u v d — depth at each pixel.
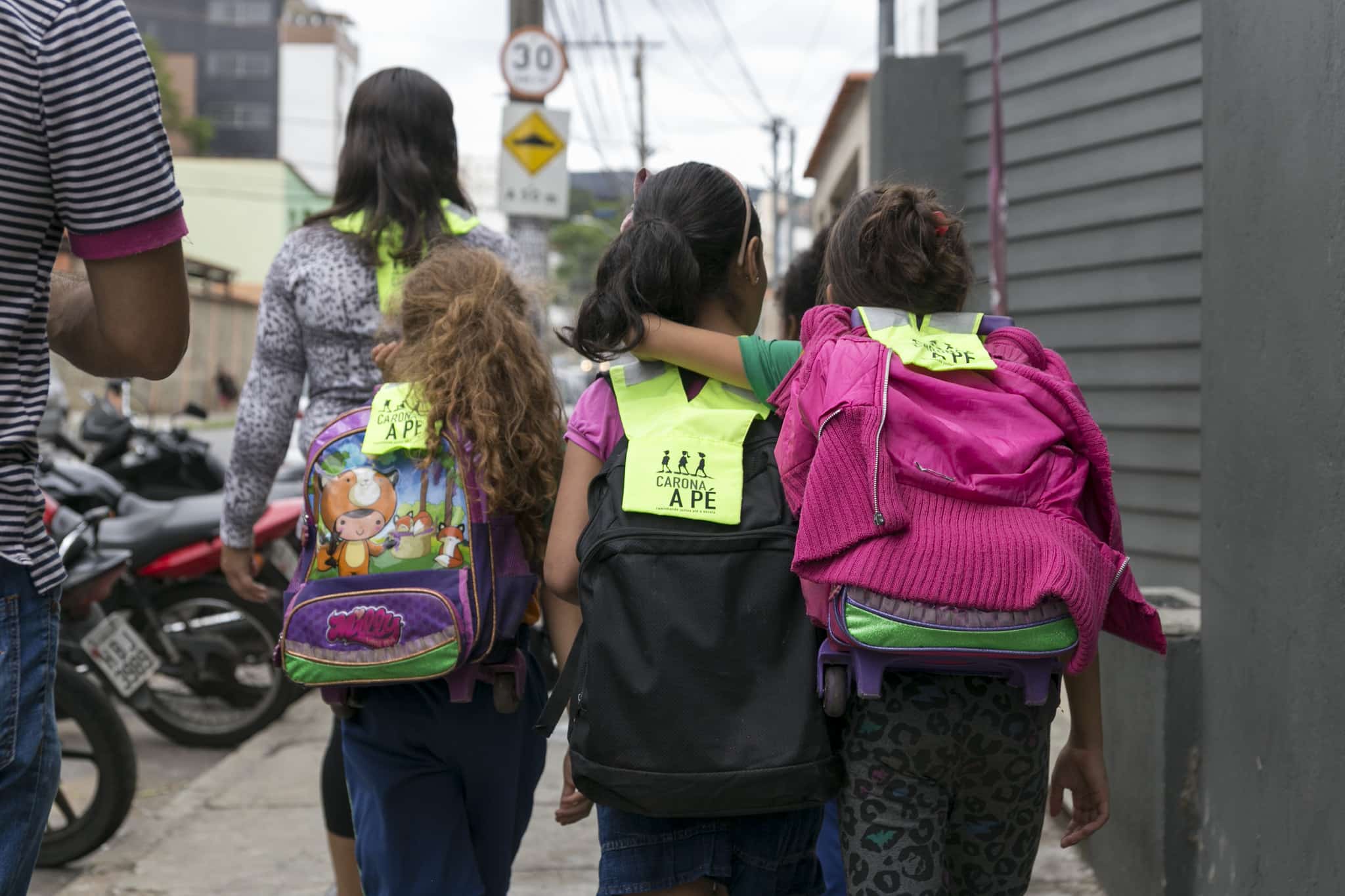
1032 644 1.67
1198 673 2.82
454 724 2.25
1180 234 5.82
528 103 7.77
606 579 1.84
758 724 1.77
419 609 2.15
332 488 2.24
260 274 54.22
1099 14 6.20
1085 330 6.30
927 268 1.92
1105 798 1.99
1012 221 6.71
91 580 4.14
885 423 1.75
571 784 2.17
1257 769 2.31
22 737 1.49
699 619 1.79
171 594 5.18
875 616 1.67
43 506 1.54
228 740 5.22
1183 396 5.82
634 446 1.93
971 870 1.92
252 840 3.97
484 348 2.27
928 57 7.33
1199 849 2.76
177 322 1.61
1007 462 1.74
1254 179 2.37
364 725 2.29
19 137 1.43
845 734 1.86
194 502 5.26
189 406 6.95
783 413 1.95
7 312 1.46
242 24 67.00
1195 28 5.71
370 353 2.68
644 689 1.77
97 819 3.78
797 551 1.73
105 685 4.98
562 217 7.80
